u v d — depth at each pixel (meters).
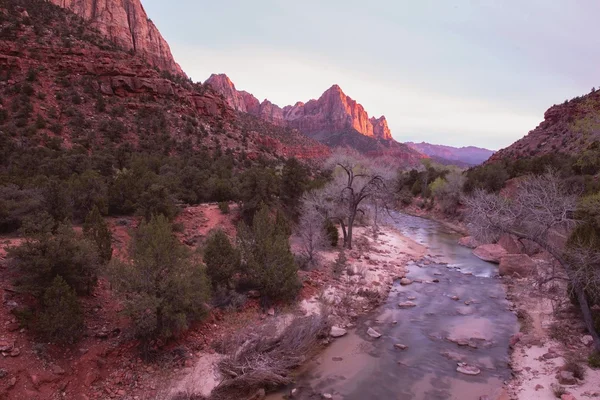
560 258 13.16
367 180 33.19
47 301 10.44
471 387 11.76
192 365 11.70
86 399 9.62
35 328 10.20
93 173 25.06
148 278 11.58
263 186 26.78
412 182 72.69
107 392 10.04
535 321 16.14
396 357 13.73
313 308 16.75
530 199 13.95
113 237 18.91
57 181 20.44
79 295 12.70
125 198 23.91
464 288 21.58
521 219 14.09
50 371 9.63
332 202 29.52
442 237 37.84
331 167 35.53
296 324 14.00
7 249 11.13
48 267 11.12
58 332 10.36
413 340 15.12
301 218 25.88
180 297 11.65
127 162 40.81
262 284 16.09
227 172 43.25
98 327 11.86
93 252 12.70
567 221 14.10
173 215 22.78
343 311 17.31
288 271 16.36
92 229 15.25
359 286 20.45
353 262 24.95
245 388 11.35
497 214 13.99
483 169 49.00
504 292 20.83
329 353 13.98
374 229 36.41
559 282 18.28
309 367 13.00
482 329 16.08
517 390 11.30
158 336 11.66
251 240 17.64
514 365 12.93
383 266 25.25
